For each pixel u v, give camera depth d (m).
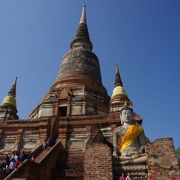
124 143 16.62
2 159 21.08
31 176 15.25
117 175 14.00
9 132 28.42
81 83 35.22
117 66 38.22
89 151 13.93
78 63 38.06
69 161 21.67
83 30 45.09
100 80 38.75
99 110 31.80
